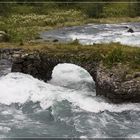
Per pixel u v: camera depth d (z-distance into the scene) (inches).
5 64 1219.2
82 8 3316.9
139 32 2190.0
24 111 957.2
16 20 2578.7
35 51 1168.8
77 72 1322.6
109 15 3184.1
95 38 1940.2
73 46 1194.6
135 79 984.9
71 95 1051.3
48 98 1021.8
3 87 1075.9
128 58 1072.8
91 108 970.1
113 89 987.3
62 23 2650.1
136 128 864.3
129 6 3373.5
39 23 2559.1
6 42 1488.7
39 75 1165.1
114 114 937.5
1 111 952.9
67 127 867.4
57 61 1144.2
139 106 972.6
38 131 843.4
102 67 1058.1
